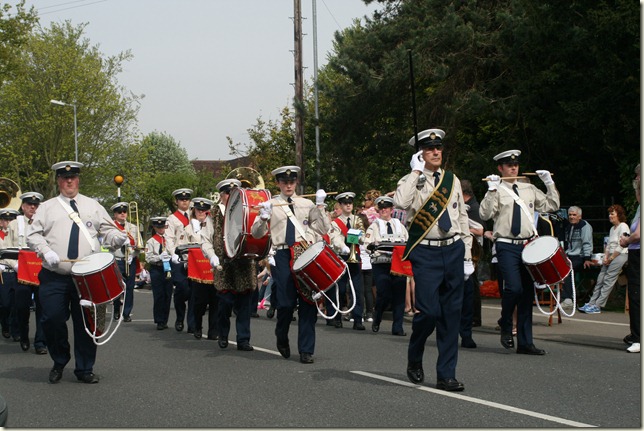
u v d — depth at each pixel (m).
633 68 15.86
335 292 10.16
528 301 10.51
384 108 24.55
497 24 22.73
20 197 13.49
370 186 25.89
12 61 36.22
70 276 9.08
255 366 9.88
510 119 20.77
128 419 7.21
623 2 15.58
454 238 8.31
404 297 13.25
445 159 23.33
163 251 14.84
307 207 10.65
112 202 56.22
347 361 10.16
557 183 20.72
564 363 9.62
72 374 9.70
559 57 18.39
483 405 7.37
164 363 10.29
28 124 52.81
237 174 13.09
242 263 11.38
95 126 53.66
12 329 13.46
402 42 23.70
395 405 7.43
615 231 14.79
